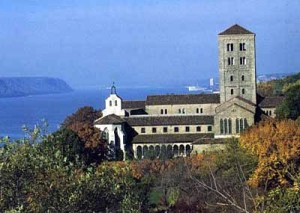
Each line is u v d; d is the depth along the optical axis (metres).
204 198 94.75
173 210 106.81
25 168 62.59
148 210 108.06
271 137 142.12
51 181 62.88
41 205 62.28
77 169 68.56
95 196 64.00
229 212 62.94
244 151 134.88
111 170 68.25
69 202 62.66
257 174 102.00
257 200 56.59
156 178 145.38
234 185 79.00
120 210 65.50
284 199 53.59
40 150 67.44
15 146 65.25
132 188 70.06
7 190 61.88
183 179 117.50
